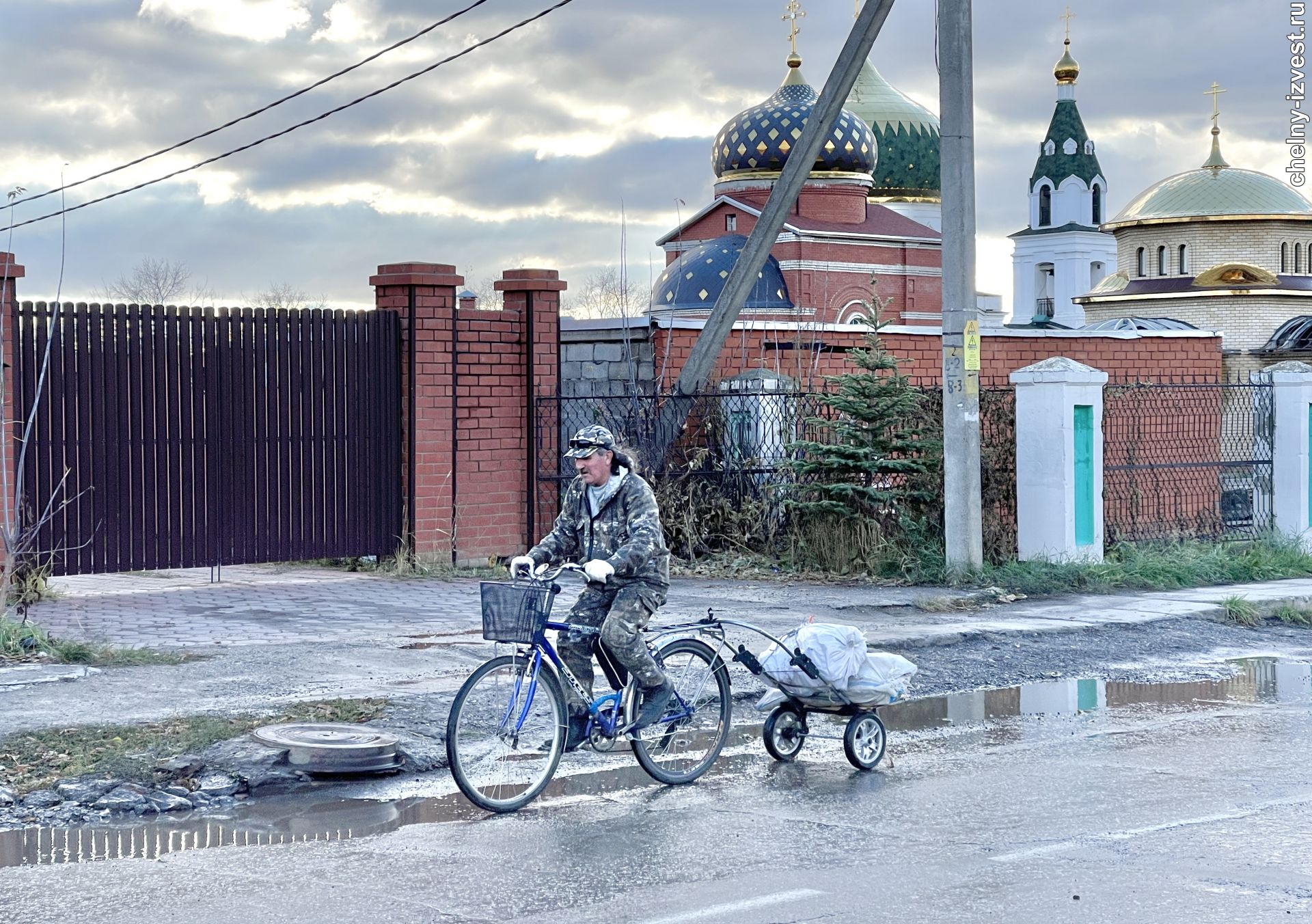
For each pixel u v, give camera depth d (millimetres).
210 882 5781
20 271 13289
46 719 8227
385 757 7770
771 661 7938
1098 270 75312
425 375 16031
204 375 14508
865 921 5215
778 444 17188
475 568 16422
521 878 5812
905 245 39406
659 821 6789
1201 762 8008
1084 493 15984
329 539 15461
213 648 10844
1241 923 5172
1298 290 47312
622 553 7195
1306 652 12391
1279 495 18844
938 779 7656
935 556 15219
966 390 14648
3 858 6172
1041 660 11492
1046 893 5543
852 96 50531
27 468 13391
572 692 7344
